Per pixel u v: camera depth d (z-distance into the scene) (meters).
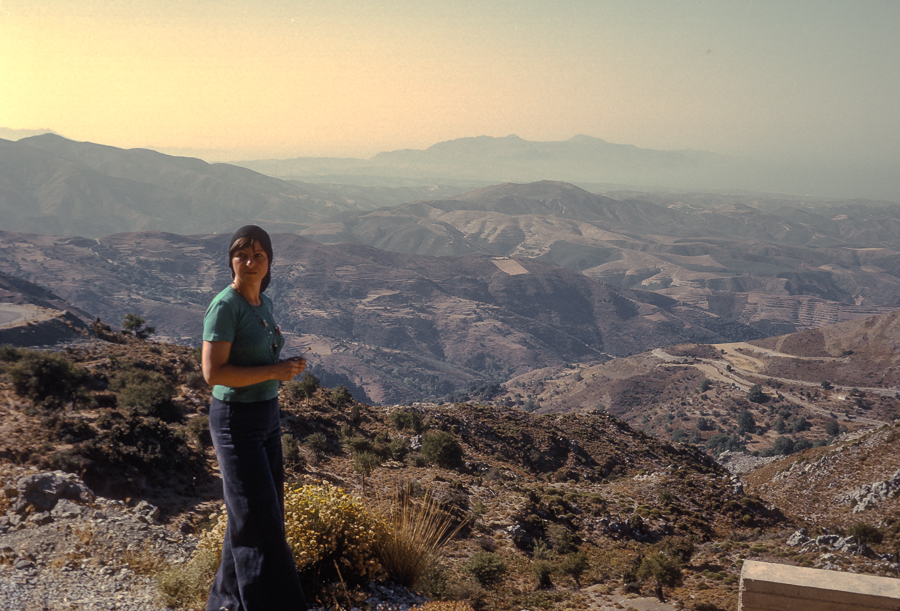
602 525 49.56
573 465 84.81
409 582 6.23
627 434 110.88
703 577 40.56
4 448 20.84
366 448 48.78
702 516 63.28
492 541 36.69
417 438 61.75
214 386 4.20
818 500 101.00
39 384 30.02
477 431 83.12
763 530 62.84
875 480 99.56
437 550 6.74
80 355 51.31
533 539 39.78
